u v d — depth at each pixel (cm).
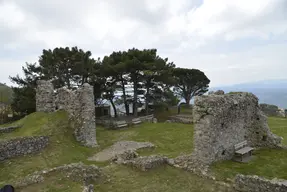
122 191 983
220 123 1234
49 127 1819
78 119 1850
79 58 2878
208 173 1096
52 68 2869
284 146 1508
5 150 1366
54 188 922
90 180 1046
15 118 3089
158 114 3875
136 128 2597
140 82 3428
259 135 1530
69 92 2012
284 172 1113
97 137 2186
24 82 3033
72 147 1644
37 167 1276
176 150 1667
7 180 1106
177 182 1058
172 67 3494
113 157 1464
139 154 1566
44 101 2195
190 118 3288
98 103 3516
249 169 1152
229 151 1314
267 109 3697
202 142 1172
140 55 3183
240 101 1398
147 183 1056
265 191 882
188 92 4803
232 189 966
